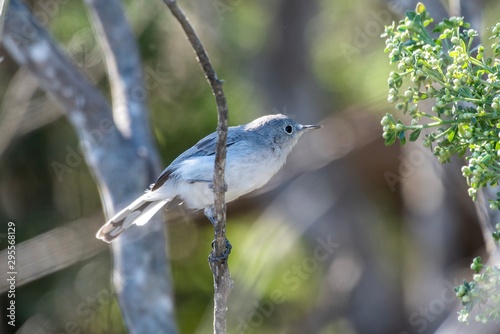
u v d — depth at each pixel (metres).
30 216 14.74
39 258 12.19
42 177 14.84
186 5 15.91
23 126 13.78
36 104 14.07
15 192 14.78
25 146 14.78
